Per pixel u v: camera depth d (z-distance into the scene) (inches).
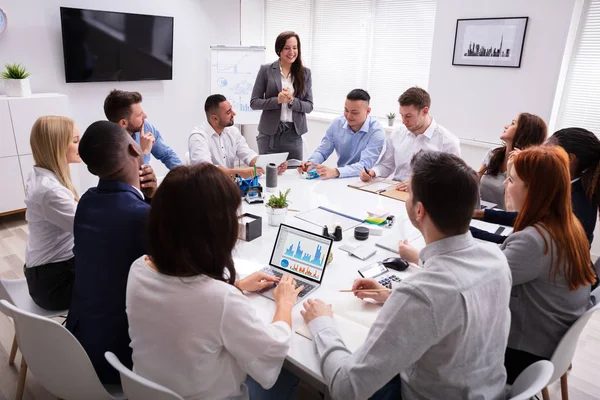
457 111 156.6
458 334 38.0
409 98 110.8
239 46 206.4
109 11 170.9
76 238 54.7
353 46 197.3
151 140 104.0
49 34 160.9
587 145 67.5
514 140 101.0
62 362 51.2
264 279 58.5
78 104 174.1
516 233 54.7
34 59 159.3
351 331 49.6
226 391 44.0
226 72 207.9
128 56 179.2
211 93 209.5
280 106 146.2
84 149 53.6
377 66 192.1
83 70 168.9
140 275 41.4
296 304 55.4
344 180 114.6
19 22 153.1
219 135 123.6
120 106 100.1
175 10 193.5
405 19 178.5
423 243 74.5
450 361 39.4
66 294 72.6
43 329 49.6
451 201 38.9
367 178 112.9
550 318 54.6
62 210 69.9
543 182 52.5
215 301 39.3
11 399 76.2
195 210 38.3
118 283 53.0
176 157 127.6
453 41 151.9
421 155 42.2
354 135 129.0
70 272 73.1
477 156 155.9
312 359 45.6
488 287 39.9
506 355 58.6
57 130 71.8
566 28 128.3
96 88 177.3
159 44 187.0
